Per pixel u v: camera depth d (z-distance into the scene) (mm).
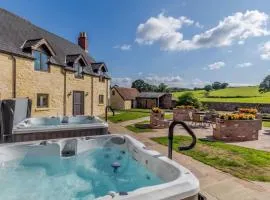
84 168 6703
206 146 8875
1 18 14461
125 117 21000
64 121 12617
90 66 23453
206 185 5105
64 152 7484
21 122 9922
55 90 16672
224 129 10320
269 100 44031
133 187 5395
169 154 5121
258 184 5172
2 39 12672
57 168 6727
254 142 10008
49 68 15945
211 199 4445
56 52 18219
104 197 3115
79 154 7629
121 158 7371
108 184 5637
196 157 7320
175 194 3338
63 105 17703
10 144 6719
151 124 14875
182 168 4406
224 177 5602
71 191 5285
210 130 13258
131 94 43406
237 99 47781
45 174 6324
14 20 15930
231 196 4570
